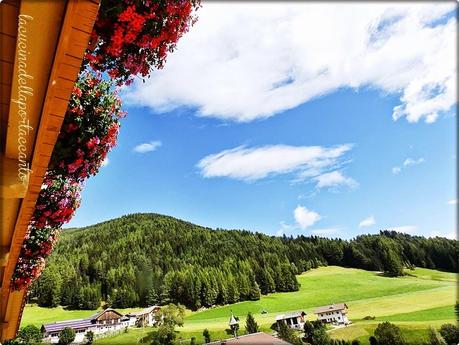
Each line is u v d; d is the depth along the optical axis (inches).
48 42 52.1
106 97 125.3
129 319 2620.6
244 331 2241.6
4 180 75.1
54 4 47.7
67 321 2427.4
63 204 146.8
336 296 3009.4
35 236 161.6
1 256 119.0
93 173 132.0
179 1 83.9
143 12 77.6
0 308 217.9
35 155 74.3
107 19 73.9
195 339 2156.7
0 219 99.5
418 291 2906.0
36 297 2876.5
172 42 88.5
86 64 82.0
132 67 85.9
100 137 127.0
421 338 1827.0
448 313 2183.8
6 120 69.4
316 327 2121.1
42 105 62.4
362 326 2171.5
